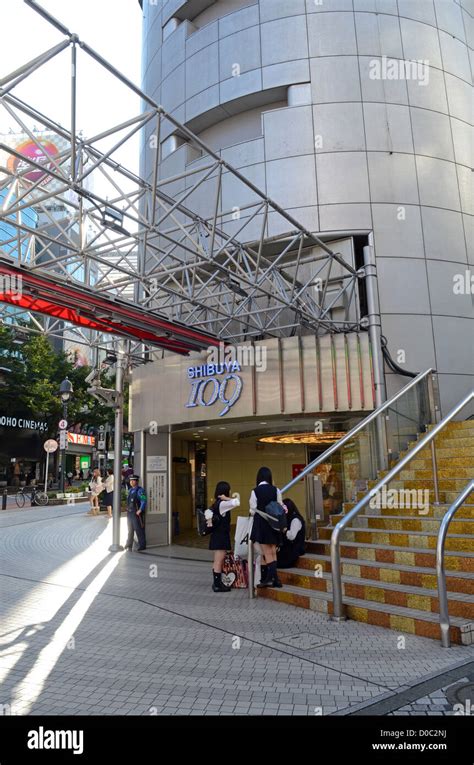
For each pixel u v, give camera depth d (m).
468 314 13.24
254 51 14.89
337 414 11.52
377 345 11.52
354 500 9.02
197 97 15.91
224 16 15.70
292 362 11.52
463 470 8.05
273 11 14.86
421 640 5.22
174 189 15.80
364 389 11.24
